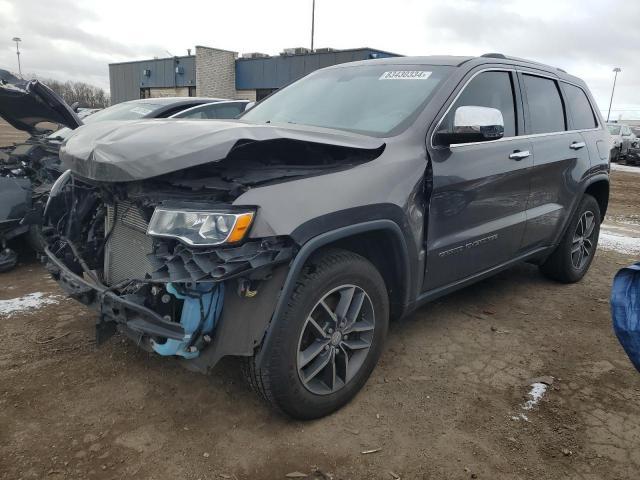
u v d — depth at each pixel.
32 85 4.57
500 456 2.49
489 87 3.65
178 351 2.29
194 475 2.31
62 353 3.33
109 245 2.87
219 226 2.16
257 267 2.19
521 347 3.63
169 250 2.29
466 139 3.06
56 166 4.87
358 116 3.30
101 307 2.58
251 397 2.90
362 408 2.83
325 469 2.37
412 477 2.35
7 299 4.22
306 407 2.59
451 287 3.48
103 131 2.83
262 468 2.37
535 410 2.88
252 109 4.05
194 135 2.37
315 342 2.61
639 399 3.02
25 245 5.33
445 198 3.15
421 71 3.51
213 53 27.44
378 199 2.67
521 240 4.03
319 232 2.40
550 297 4.64
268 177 2.38
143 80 31.69
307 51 25.17
